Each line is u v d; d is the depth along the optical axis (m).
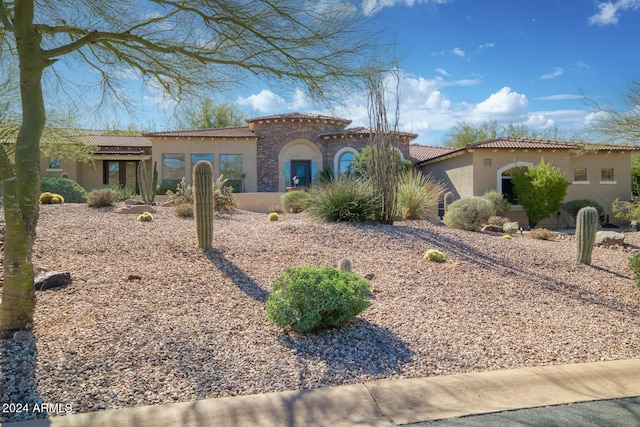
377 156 11.54
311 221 11.77
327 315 4.84
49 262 7.04
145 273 6.76
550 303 6.55
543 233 13.73
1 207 11.28
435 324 5.34
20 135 4.42
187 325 4.94
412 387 3.69
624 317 6.03
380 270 7.73
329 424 3.19
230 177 23.66
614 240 12.62
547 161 20.77
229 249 8.38
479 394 3.65
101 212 12.45
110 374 3.78
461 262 8.52
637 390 3.81
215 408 3.30
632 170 24.44
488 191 20.31
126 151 24.84
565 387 3.82
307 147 24.41
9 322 4.38
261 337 4.70
